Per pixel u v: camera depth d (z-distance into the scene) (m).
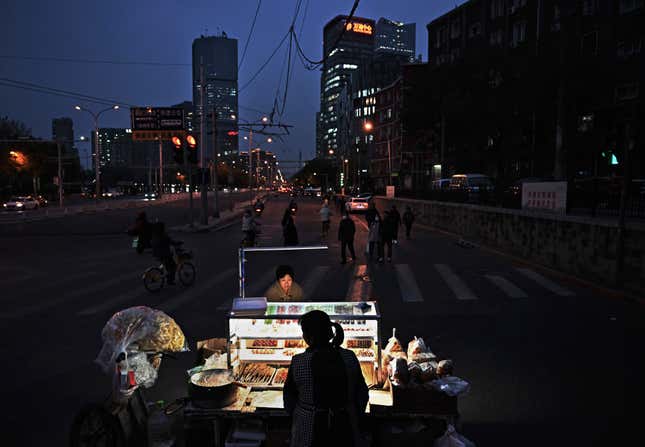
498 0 49.03
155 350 4.75
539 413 5.10
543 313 9.16
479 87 38.03
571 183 14.94
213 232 27.00
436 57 60.56
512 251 17.06
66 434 4.80
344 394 3.00
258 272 14.09
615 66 36.31
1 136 66.19
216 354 4.85
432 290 11.33
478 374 6.18
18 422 5.05
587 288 11.42
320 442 2.92
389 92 82.31
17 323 8.80
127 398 4.28
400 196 39.75
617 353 6.92
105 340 4.55
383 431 3.91
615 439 4.57
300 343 4.72
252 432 4.00
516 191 19.22
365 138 106.00
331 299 10.55
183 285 12.16
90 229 29.19
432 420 4.03
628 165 10.89
